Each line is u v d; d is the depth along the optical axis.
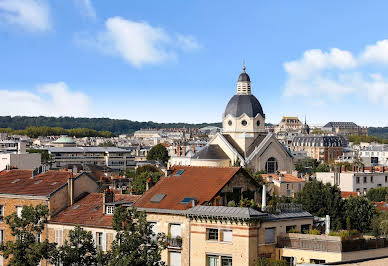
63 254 72.88
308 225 80.06
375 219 105.00
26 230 78.94
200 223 74.81
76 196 95.00
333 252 70.81
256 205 77.81
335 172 197.25
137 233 69.50
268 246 73.62
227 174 83.06
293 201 109.44
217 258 73.62
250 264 71.12
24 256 74.19
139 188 143.25
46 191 92.94
